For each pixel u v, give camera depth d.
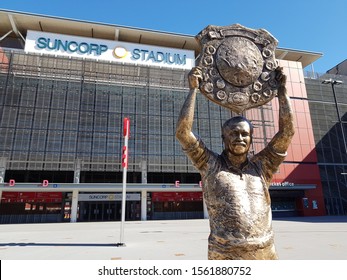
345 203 36.12
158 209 30.84
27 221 27.09
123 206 10.78
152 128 33.06
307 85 41.94
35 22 33.53
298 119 38.12
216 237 2.52
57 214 28.12
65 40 33.62
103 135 31.20
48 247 9.94
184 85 35.94
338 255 7.84
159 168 31.84
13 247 10.01
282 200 34.88
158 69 35.62
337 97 42.47
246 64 2.91
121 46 35.16
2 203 27.02
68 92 31.56
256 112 36.56
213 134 34.62
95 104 32.06
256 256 2.42
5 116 28.94
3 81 30.03
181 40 38.03
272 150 2.95
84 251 8.99
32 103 30.08
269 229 2.62
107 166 30.42
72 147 29.89
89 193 29.12
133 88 34.06
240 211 2.50
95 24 34.22
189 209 31.61
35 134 29.25
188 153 2.85
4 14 31.97
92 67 33.59
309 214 34.16
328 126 40.28
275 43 3.09
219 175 2.72
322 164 37.62
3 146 28.08
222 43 3.00
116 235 13.81
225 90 2.89
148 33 36.38
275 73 3.00
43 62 32.12
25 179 29.89
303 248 9.08
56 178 31.28
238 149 2.73
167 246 9.89
